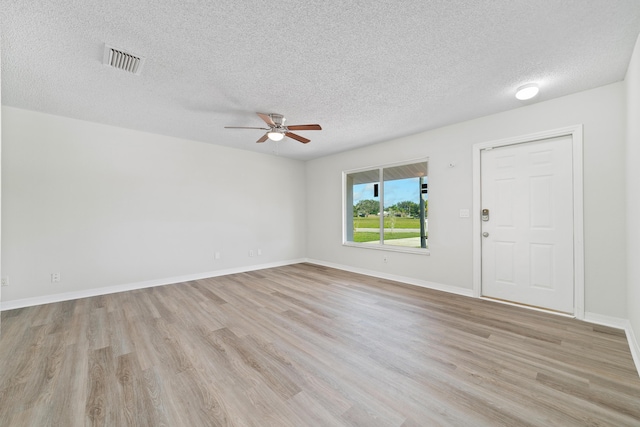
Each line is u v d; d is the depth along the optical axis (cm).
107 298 349
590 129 267
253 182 529
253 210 529
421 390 165
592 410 147
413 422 140
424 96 286
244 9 166
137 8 164
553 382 172
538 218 302
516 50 207
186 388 168
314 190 596
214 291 379
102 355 207
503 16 172
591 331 245
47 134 331
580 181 272
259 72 239
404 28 184
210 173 471
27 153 319
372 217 493
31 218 321
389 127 381
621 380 173
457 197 364
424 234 417
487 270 341
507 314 288
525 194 311
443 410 148
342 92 277
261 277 464
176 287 402
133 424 139
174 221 432
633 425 137
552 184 293
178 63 225
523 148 313
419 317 282
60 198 339
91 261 360
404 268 428
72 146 347
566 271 285
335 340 232
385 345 222
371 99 293
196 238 455
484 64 227
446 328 254
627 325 241
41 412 148
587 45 200
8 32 184
